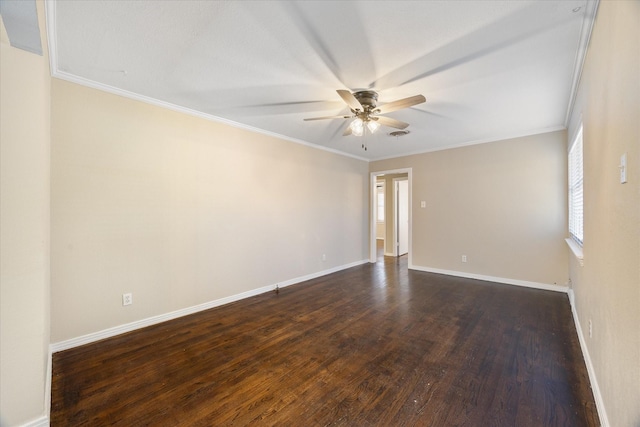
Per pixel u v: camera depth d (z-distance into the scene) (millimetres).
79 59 2193
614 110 1384
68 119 2436
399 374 2088
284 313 3301
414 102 2441
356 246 5969
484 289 4172
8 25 1287
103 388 1926
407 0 1579
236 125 3717
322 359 2297
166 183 3064
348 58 2174
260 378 2047
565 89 2693
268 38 1938
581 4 1616
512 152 4363
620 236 1313
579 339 2527
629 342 1183
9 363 1415
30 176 1468
